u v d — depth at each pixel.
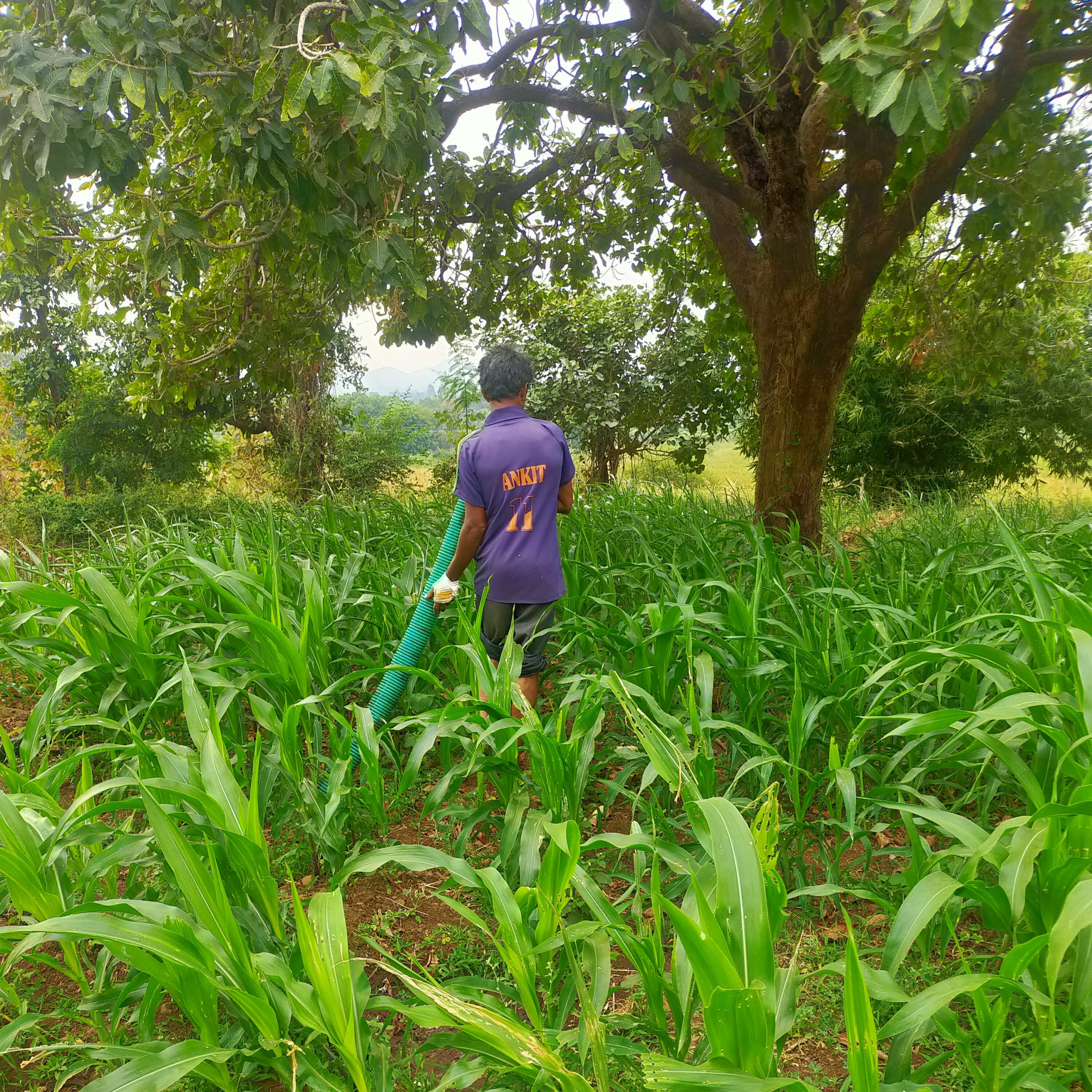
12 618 3.19
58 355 19.23
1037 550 3.93
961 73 4.49
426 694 3.22
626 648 3.15
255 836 1.86
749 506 7.75
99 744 3.34
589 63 4.75
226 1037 1.79
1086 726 1.86
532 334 16.45
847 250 5.92
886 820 2.77
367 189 4.36
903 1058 1.52
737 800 2.68
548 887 1.85
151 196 4.38
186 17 4.03
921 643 2.86
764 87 5.33
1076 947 1.68
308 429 17.34
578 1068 1.80
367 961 1.62
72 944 1.98
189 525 5.58
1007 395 15.15
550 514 3.27
